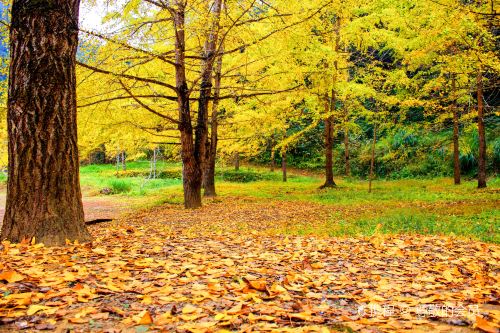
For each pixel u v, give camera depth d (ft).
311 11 31.12
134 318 7.63
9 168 14.83
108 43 28.45
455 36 31.24
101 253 13.12
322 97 49.67
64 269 10.91
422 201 42.68
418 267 14.35
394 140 90.84
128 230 21.40
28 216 14.53
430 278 12.34
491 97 77.66
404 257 16.11
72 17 15.35
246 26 34.40
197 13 31.30
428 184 65.21
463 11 28.76
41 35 14.56
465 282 12.25
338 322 8.13
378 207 38.50
